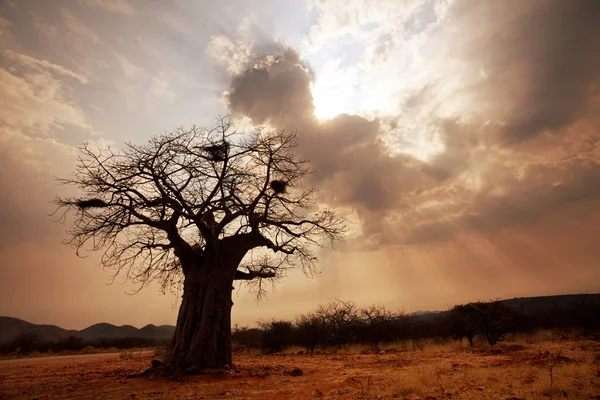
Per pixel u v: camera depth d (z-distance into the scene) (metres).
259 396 8.96
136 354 27.59
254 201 14.60
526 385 8.09
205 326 12.94
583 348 14.53
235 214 14.70
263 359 20.64
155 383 11.03
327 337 28.69
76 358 25.28
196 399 8.70
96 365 18.20
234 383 10.90
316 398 8.42
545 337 23.12
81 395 9.44
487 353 16.50
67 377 13.12
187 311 13.38
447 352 18.92
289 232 15.88
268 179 14.84
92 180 13.49
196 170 14.20
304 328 27.05
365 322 29.69
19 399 9.07
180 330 13.21
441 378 9.53
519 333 25.69
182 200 13.72
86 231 13.45
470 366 11.77
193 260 14.22
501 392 7.58
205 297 13.41
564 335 22.77
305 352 25.81
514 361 12.19
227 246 14.41
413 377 9.78
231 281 14.23
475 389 8.05
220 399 8.66
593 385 7.59
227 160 14.21
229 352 13.47
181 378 11.53
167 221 13.96
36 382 11.94
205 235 13.70
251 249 15.54
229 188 14.77
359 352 23.81
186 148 14.04
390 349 24.39
